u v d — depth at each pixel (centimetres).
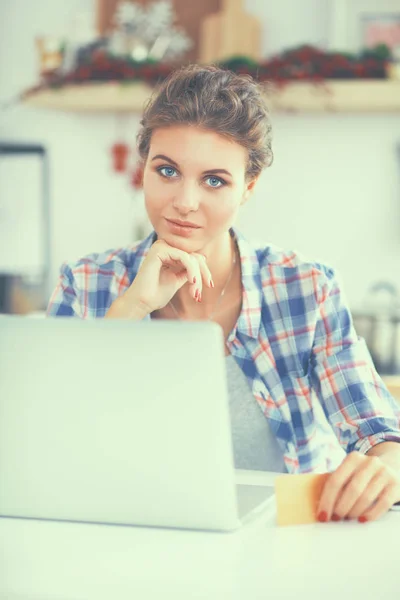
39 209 353
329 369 139
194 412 92
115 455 95
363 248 335
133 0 336
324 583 80
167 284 134
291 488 101
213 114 123
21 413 97
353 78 310
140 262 151
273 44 331
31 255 354
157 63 322
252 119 126
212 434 93
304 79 307
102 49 329
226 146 125
